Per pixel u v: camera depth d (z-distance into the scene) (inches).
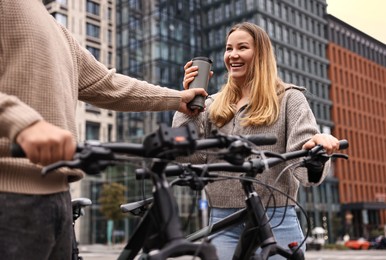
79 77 80.9
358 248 1293.1
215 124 98.6
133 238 58.7
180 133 49.1
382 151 2201.0
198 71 95.3
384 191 2140.7
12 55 62.0
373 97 2208.4
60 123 63.6
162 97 89.5
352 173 1953.7
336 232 1686.8
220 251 87.4
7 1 62.8
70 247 67.0
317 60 1872.5
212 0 1549.0
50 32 67.3
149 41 1277.1
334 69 1975.9
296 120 89.3
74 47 78.4
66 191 65.0
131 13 1242.0
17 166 57.7
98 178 1267.2
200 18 1429.6
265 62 95.8
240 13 1535.4
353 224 1895.9
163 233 50.1
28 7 65.1
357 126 2054.6
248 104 94.1
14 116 47.5
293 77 1718.8
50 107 62.9
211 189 94.6
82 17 989.2
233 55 97.5
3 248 56.2
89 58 82.7
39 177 59.6
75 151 47.4
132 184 1209.4
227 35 101.7
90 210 1250.0
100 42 1093.1
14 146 48.0
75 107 73.9
